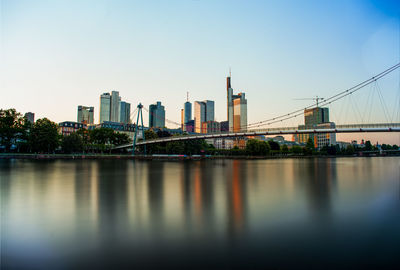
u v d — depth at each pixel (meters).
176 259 8.98
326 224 13.09
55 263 8.77
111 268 8.39
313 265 8.59
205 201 18.70
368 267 8.49
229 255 9.33
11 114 90.00
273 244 10.34
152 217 14.22
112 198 19.95
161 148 131.25
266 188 25.75
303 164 79.94
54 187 26.00
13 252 9.68
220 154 162.62
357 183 30.64
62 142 104.31
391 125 71.31
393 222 13.46
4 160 80.06
